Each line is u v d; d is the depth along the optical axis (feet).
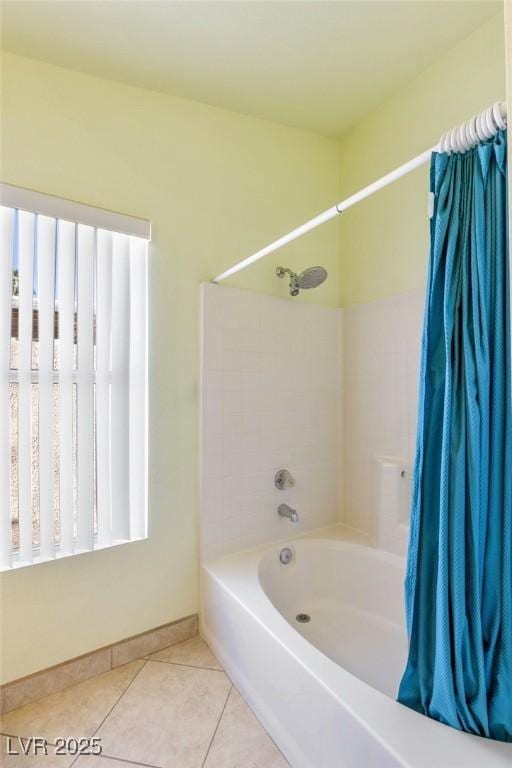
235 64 5.70
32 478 4.94
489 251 2.90
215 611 5.64
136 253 5.74
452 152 3.06
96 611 5.32
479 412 2.92
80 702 4.79
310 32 5.25
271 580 6.32
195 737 4.29
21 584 4.83
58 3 4.58
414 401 6.31
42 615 4.95
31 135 5.00
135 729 4.39
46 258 4.95
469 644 2.99
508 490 2.87
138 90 5.83
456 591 2.96
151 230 5.82
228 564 6.05
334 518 7.63
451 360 3.05
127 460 5.51
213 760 4.02
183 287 6.09
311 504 7.32
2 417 4.67
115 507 5.49
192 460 6.14
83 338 5.16
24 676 4.82
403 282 6.58
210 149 6.45
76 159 5.29
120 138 5.64
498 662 2.95
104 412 5.34
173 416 5.98
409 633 3.39
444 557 3.00
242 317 6.53
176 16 4.86
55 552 5.00
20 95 4.96
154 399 5.82
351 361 7.53
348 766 3.29
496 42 5.22
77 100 5.34
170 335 5.97
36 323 4.90
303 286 6.48
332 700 3.48
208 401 6.15
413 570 3.33
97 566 5.33
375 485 6.70
